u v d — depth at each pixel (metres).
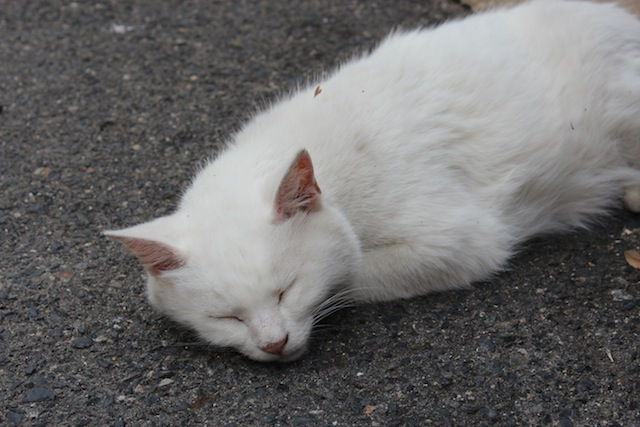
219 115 1.62
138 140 1.60
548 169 1.45
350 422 1.32
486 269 1.42
